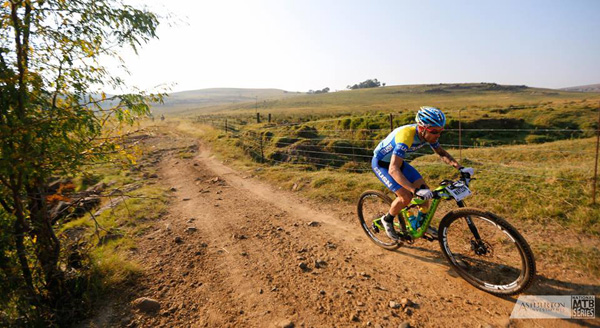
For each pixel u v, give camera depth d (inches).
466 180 113.3
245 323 98.0
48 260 106.7
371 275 121.4
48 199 107.8
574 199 158.4
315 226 180.2
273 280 122.6
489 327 87.6
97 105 104.6
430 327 90.2
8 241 98.0
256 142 554.9
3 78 84.0
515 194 177.8
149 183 326.6
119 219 198.8
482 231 133.3
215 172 376.2
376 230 147.3
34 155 89.4
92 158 108.0
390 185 125.0
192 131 925.8
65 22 101.4
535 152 356.8
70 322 101.7
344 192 234.5
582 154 324.5
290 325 95.3
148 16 115.8
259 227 184.2
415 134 117.3
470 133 636.7
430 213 119.7
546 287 102.3
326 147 489.7
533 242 132.0
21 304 96.1
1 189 94.3
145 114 115.0
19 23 89.8
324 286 115.9
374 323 93.6
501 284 104.2
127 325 99.1
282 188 276.7
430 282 113.3
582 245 123.6
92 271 119.5
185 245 160.6
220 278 126.0
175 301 111.3
